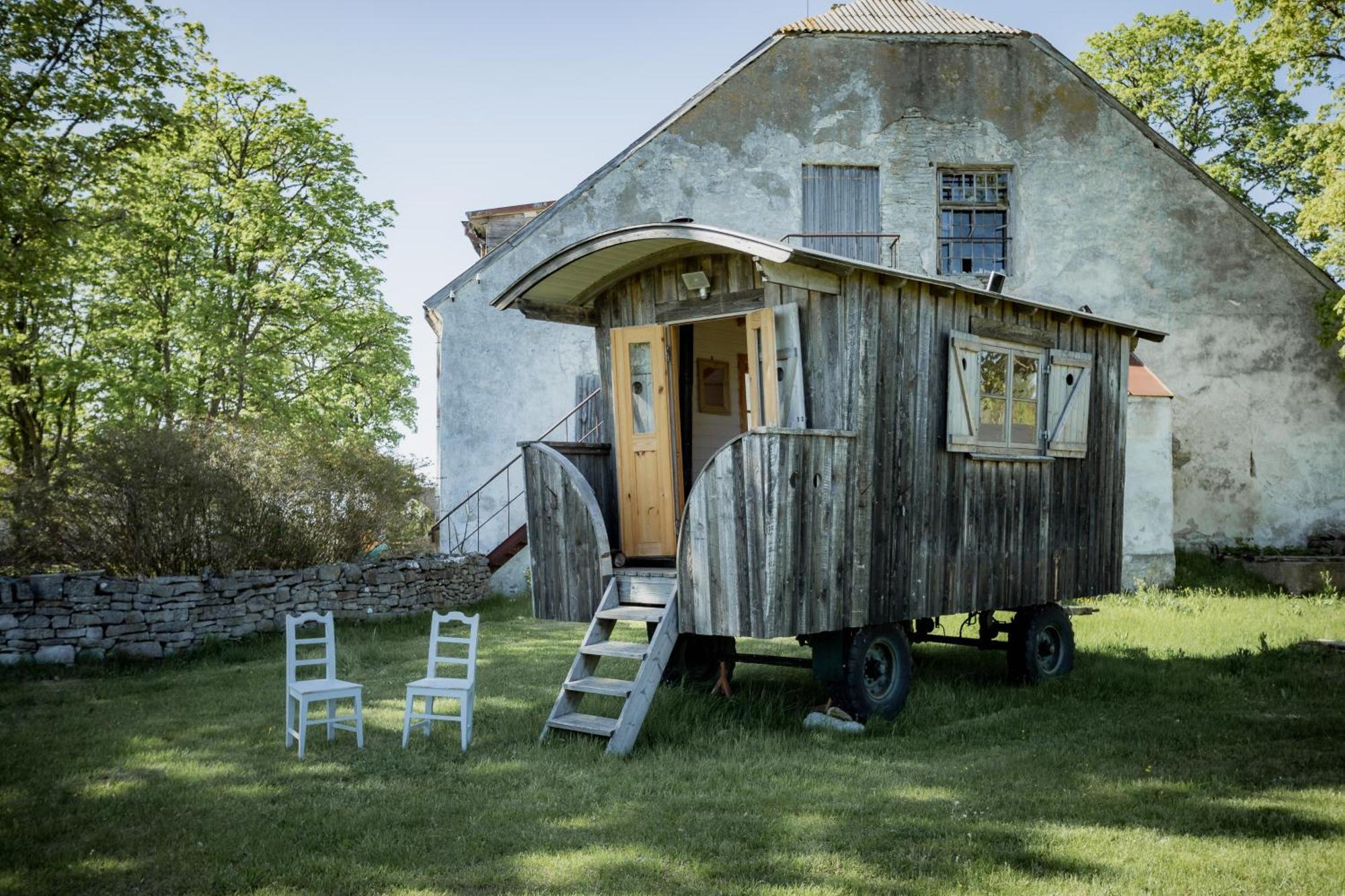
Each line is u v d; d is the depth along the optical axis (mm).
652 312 8344
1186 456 17484
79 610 10609
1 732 7285
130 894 4207
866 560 7355
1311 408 17469
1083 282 17625
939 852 4574
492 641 11867
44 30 14156
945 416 8133
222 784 5848
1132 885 4160
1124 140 17766
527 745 6730
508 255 17531
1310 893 4051
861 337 7234
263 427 14859
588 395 17094
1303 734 6852
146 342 19688
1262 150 22016
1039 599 9227
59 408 19500
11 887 4270
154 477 11680
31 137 14375
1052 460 9492
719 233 6918
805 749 6648
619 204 17484
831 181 17672
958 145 17719
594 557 7711
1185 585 15531
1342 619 12320
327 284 22125
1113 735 6949
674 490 8156
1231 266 17609
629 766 6168
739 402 10680
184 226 20016
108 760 6449
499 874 4371
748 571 6699
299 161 21797
